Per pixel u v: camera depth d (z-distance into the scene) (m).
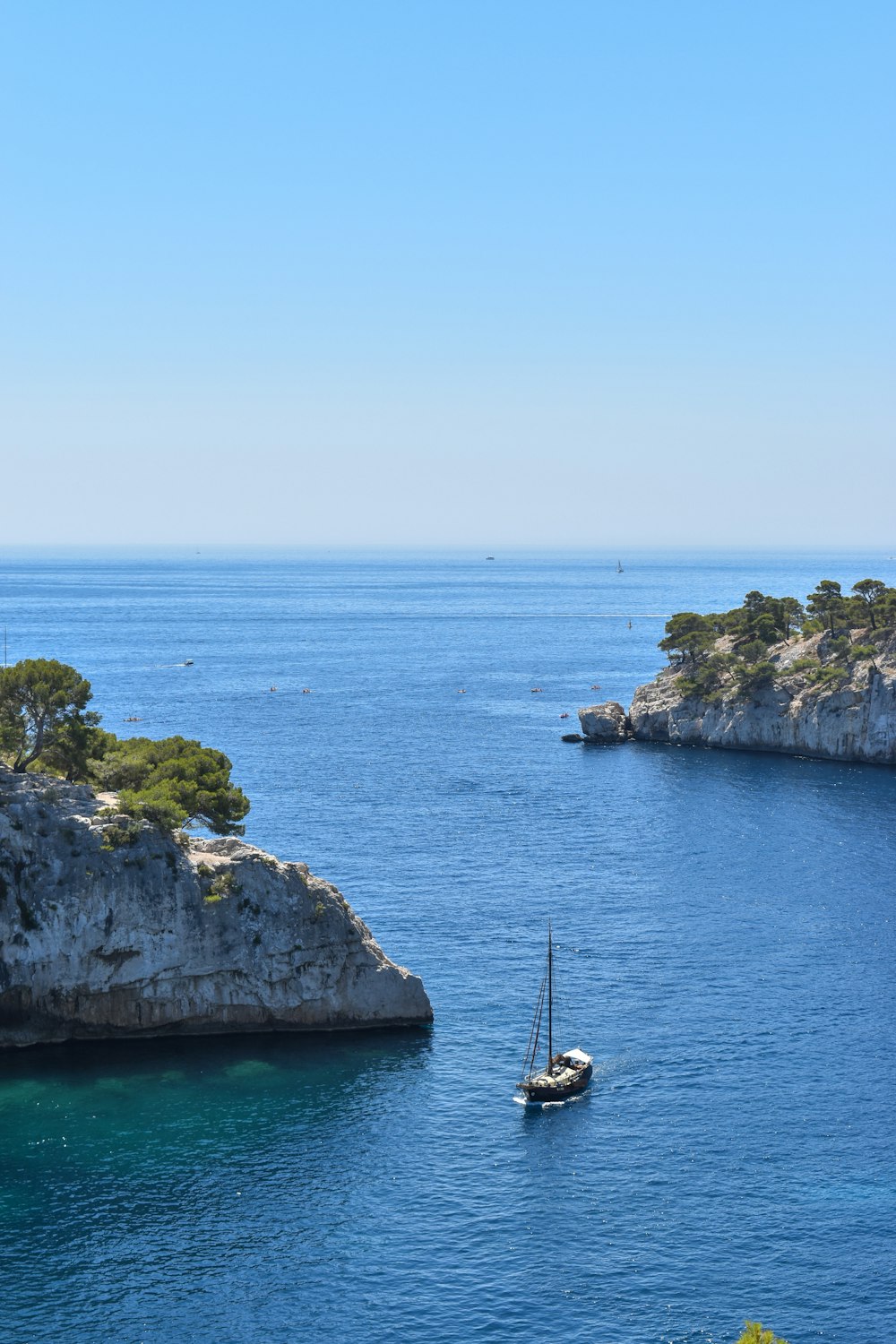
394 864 149.25
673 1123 85.50
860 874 145.38
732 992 108.25
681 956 117.06
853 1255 71.06
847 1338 64.50
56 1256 70.38
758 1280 68.94
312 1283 68.62
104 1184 77.06
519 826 170.38
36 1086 88.62
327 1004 98.50
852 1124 85.56
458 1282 68.81
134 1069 91.56
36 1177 77.50
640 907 132.50
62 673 105.75
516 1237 72.62
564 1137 83.50
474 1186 77.69
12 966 93.94
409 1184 77.88
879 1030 100.38
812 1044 97.88
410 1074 91.75
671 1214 74.94
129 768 108.69
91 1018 95.56
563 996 106.75
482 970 112.69
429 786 199.62
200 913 95.88
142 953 95.19
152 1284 68.38
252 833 164.38
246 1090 88.62
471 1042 97.38
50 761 108.00
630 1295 67.75
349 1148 81.69
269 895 97.50
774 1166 80.19
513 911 130.38
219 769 111.88
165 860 96.06
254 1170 78.94
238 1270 69.62
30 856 95.00
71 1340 64.12
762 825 170.75
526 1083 88.12
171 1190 76.75
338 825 170.00
